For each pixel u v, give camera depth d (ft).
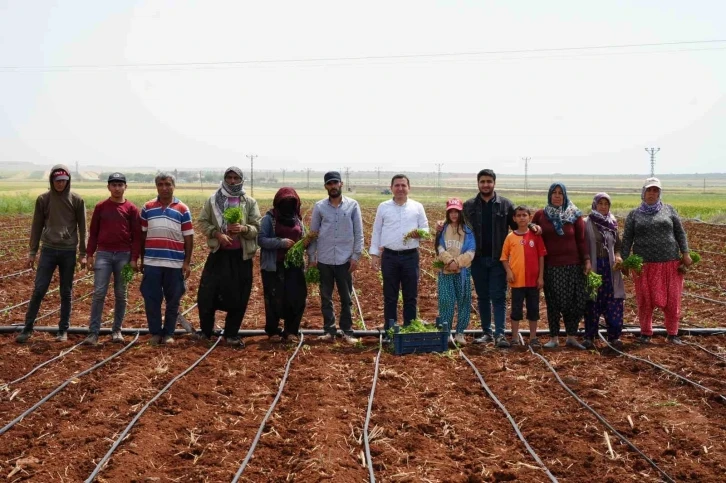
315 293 45.62
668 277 31.40
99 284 30.48
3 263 59.72
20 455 19.24
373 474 17.85
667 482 17.62
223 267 30.91
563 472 18.39
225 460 18.95
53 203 30.40
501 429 21.36
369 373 26.78
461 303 31.07
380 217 31.30
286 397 24.13
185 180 643.45
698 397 24.06
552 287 30.40
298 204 31.71
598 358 29.04
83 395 23.99
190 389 24.52
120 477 17.65
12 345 30.25
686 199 252.83
